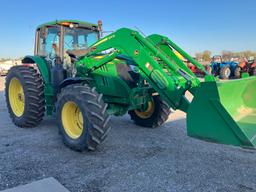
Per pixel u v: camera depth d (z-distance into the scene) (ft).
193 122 10.04
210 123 9.68
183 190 9.40
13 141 14.37
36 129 16.84
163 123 17.79
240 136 9.06
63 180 9.95
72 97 12.62
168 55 14.87
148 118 17.43
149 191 9.29
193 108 9.99
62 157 12.18
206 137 9.79
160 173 10.71
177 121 19.71
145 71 12.34
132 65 15.33
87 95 12.32
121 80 14.89
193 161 11.97
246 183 9.98
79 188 9.40
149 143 14.38
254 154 12.87
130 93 14.65
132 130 16.99
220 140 9.50
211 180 10.18
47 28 17.31
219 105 9.43
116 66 15.34
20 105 17.84
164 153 12.91
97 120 12.01
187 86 11.44
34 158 12.00
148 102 16.87
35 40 19.01
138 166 11.34
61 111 13.44
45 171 10.68
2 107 24.97
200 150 13.39
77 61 15.34
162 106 16.90
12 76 17.54
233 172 10.89
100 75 14.89
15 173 10.44
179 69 11.94
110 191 9.23
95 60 14.67
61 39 16.25
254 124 11.28
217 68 63.98
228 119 9.27
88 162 11.67
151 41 14.08
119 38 13.12
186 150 13.37
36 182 9.61
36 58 17.46
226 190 9.45
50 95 16.49
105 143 14.24
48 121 19.02
